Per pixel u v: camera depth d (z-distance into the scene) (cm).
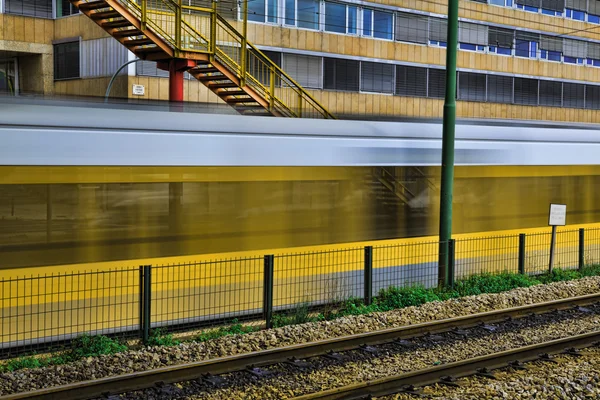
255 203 1116
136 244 1004
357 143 1230
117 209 985
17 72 3038
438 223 1371
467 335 1035
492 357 877
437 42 3525
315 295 1192
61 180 936
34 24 2883
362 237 1252
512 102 3909
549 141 1544
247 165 1091
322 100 3080
